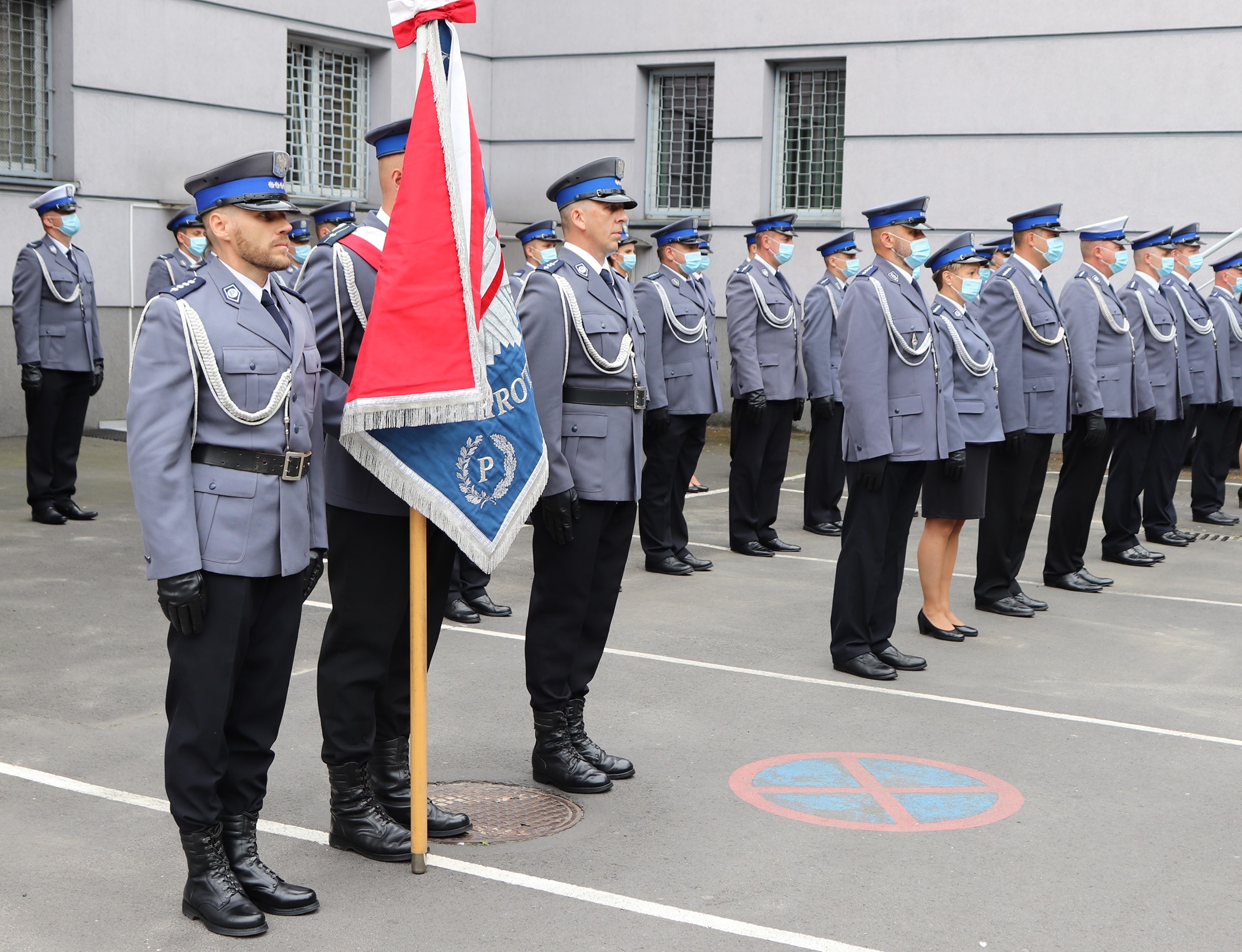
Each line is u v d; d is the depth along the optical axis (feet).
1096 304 26.20
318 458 12.55
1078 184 46.19
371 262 13.12
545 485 14.26
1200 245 35.29
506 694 18.79
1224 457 35.37
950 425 21.39
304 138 49.03
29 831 13.62
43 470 29.86
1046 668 21.01
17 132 41.11
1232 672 20.94
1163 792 15.64
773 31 50.16
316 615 22.95
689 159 53.16
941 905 12.47
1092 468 26.53
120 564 26.18
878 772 16.14
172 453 11.35
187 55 44.27
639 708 18.44
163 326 11.38
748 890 12.71
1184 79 44.37
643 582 26.73
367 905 12.24
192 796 11.66
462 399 12.55
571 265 16.11
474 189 12.92
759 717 18.20
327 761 13.35
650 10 52.08
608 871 13.10
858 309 19.95
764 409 29.32
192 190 11.96
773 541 30.48
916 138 48.39
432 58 12.74
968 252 22.41
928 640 22.66
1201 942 11.82
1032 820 14.69
